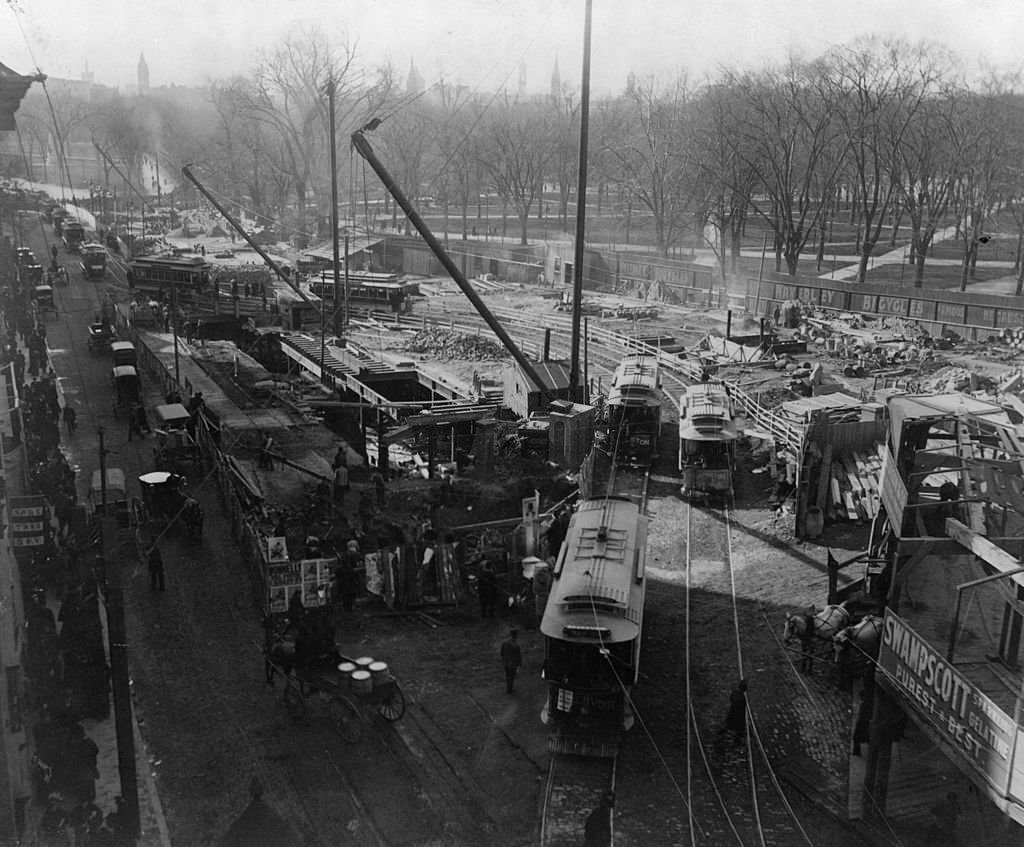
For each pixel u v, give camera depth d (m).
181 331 75.56
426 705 25.06
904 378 61.00
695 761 23.05
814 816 21.06
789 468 41.44
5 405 41.62
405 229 148.75
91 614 26.31
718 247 126.31
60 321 75.94
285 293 99.25
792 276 92.56
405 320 91.62
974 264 97.44
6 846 17.23
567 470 45.66
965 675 19.50
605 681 23.45
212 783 21.27
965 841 19.00
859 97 91.31
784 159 101.69
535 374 50.44
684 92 127.50
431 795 21.33
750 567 34.91
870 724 21.06
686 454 42.16
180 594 30.80
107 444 46.84
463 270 125.94
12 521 28.36
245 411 54.03
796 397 56.94
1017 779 15.95
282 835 19.12
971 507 24.27
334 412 58.53
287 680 24.12
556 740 23.28
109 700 23.73
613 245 130.12
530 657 27.91
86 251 96.31
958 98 90.06
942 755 21.72
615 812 21.03
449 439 50.09
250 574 32.44
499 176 134.75
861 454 41.31
